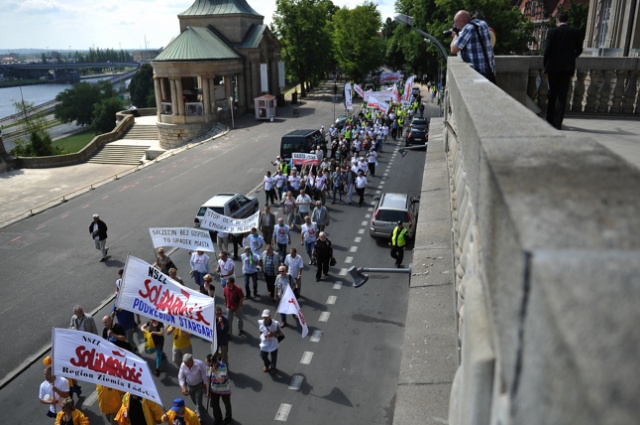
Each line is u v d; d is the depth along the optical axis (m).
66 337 9.35
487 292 1.53
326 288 17.98
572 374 0.73
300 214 24.38
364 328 15.37
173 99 59.47
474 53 7.05
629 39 20.77
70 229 26.47
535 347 0.90
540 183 1.25
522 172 1.35
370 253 21.03
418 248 6.90
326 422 11.55
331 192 30.69
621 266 0.83
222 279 17.16
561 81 8.06
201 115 59.66
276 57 74.56
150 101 136.38
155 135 64.50
